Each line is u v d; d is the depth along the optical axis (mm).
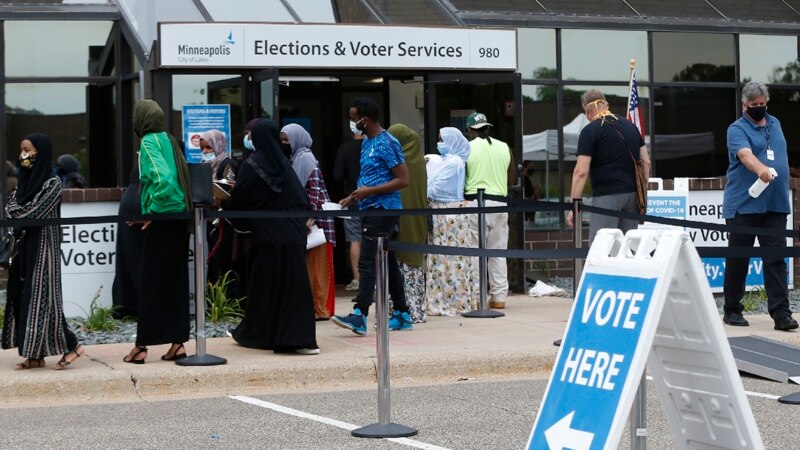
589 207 12336
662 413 9656
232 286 14469
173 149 10945
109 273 14484
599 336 5957
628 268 5938
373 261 12680
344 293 17359
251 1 16766
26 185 10656
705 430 6156
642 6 21219
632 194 12766
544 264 19531
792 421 9156
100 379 10469
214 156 14883
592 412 5801
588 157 12680
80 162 19203
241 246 14141
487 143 15508
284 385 10875
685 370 6117
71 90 19188
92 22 19219
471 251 8930
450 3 20016
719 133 21438
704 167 21359
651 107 21000
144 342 11039
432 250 8812
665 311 6035
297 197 11680
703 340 5918
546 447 5980
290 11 17078
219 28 15867
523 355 11633
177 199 10828
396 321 13352
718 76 21469
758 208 12914
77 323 14203
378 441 8539
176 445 8500
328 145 19625
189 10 16547
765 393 10344
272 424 9195
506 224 15469
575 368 6023
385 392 8773
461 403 10062
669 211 16125
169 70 16172
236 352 11789
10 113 18984
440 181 14688
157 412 9773
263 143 11633
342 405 10000
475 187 15406
